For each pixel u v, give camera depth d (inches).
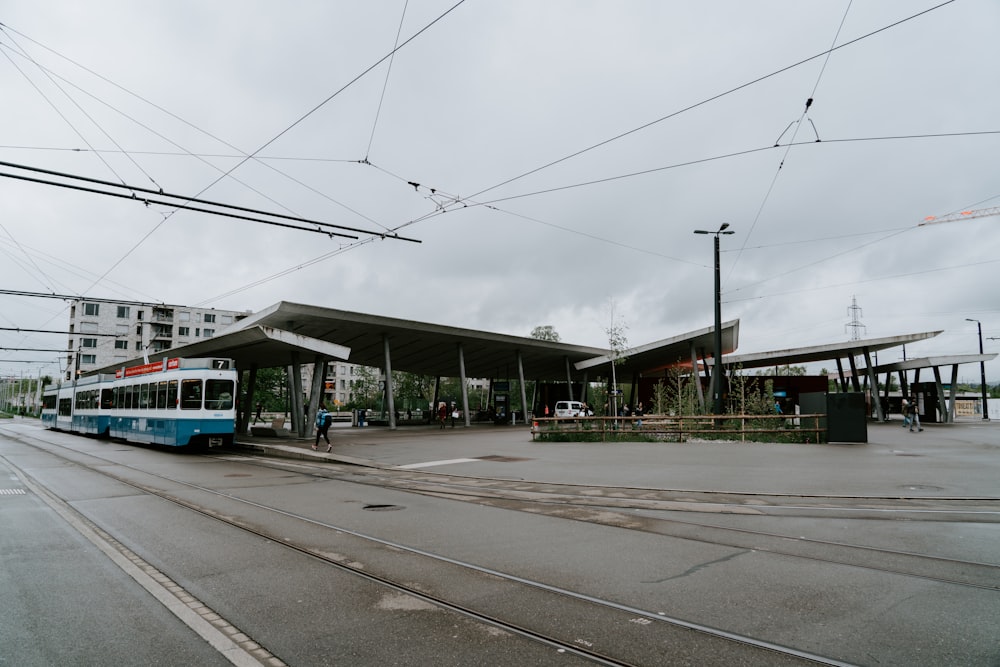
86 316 3639.3
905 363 1802.4
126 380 1145.4
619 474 577.0
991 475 532.4
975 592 223.8
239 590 233.6
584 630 192.1
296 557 283.1
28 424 2294.5
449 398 2329.0
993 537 309.7
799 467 601.9
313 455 815.1
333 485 539.5
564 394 2207.2
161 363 999.0
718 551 287.9
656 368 2471.7
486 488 508.4
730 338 1870.1
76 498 463.8
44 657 172.4
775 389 1752.0
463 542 311.0
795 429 910.4
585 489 493.4
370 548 299.1
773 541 306.7
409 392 2667.3
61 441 1219.9
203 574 255.1
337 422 2188.7
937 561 266.1
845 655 171.3
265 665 167.5
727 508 398.3
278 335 1052.5
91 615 206.5
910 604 211.5
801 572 251.3
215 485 541.6
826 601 215.2
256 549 298.5
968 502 409.4
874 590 226.7
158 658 172.1
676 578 245.1
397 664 168.2
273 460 813.2
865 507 394.9
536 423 1051.3
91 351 3612.2
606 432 999.6
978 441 935.0
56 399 1717.5
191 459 821.9
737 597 220.8
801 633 187.0
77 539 321.4
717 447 840.3
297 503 438.3
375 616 205.6
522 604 216.5
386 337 1557.6
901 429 1333.7
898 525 339.6
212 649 178.4
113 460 798.5
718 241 1024.2
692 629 191.6
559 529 341.7
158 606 215.8
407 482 555.5
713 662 168.4
